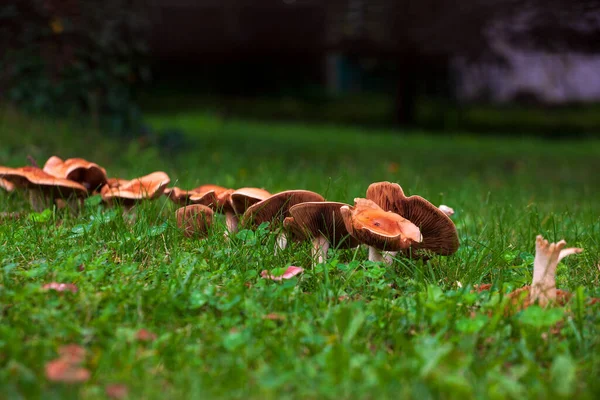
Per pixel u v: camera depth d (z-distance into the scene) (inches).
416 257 66.3
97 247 67.2
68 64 126.9
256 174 109.0
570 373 54.9
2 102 123.0
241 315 60.2
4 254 65.3
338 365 55.2
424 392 54.2
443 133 259.4
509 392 54.5
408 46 253.6
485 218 78.1
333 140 204.4
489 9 207.0
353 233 62.6
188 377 55.2
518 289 62.4
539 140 238.2
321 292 61.7
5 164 93.7
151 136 139.0
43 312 58.7
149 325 58.9
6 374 54.9
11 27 125.6
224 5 312.8
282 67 361.7
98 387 54.9
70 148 107.5
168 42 322.7
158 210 72.9
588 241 71.6
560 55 219.1
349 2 256.2
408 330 59.1
